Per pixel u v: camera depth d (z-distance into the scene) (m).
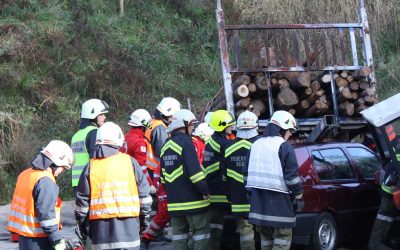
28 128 17.20
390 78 20.03
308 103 11.37
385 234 8.88
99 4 21.41
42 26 19.41
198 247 8.19
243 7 22.17
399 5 21.67
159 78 19.91
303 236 8.65
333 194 9.05
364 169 9.81
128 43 20.28
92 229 6.81
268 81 11.06
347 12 21.06
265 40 11.31
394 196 8.51
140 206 6.92
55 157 6.34
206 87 20.44
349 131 11.98
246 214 8.34
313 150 9.27
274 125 8.03
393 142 8.43
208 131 10.20
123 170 6.77
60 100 18.14
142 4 22.20
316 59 11.48
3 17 19.59
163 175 8.37
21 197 6.32
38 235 6.27
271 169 7.80
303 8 21.39
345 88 11.24
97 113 9.02
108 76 19.20
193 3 23.05
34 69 18.61
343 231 9.20
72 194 16.16
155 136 9.80
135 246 6.80
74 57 19.11
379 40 21.25
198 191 8.15
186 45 21.61
